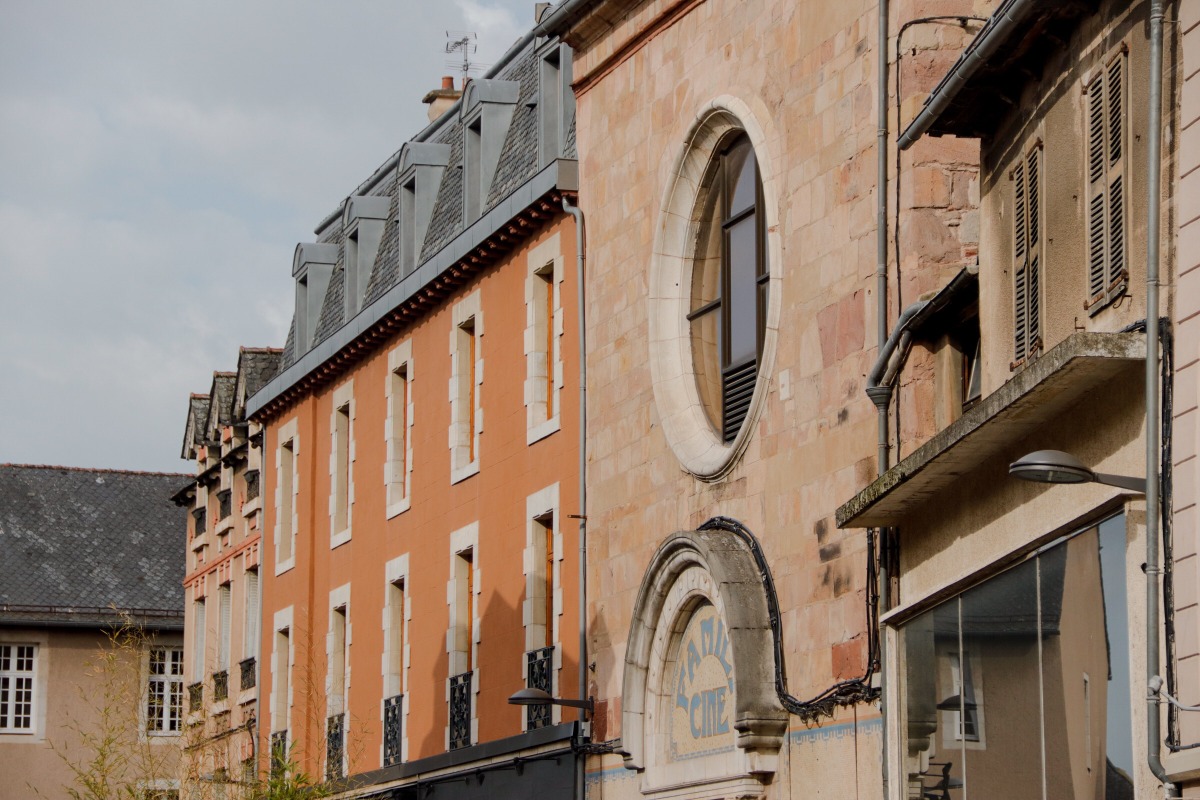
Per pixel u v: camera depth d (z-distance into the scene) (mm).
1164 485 13195
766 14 22250
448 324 32000
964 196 19141
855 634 19391
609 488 25484
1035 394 14422
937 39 19359
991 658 16359
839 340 20219
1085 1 14742
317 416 38531
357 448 36094
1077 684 14594
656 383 24172
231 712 42750
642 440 24625
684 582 22797
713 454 22938
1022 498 15758
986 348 17219
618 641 24859
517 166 29797
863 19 20234
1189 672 12766
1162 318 13305
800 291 21094
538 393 28562
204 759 38156
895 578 18844
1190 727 12703
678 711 23172
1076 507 14672
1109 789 13961
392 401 34469
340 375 37188
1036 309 15938
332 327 38156
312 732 37281
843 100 20531
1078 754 14523
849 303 20094
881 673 18656
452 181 33375
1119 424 13961
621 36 25703
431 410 32594
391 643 33688
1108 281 14273
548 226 28203
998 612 16234
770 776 20922
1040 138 15875
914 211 19062
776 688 20750
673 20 24469
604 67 26266
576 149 27172
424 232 33875
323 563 37500
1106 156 14375
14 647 56000
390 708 33281
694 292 24234
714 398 23781
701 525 22891
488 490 29906
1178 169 13227
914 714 18109
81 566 58750
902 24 19469
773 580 21125
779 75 21875
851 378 19953
